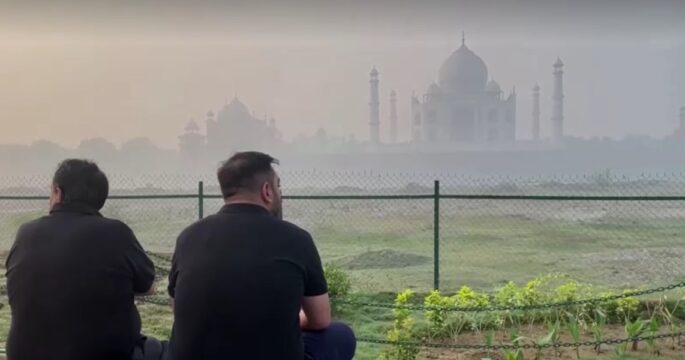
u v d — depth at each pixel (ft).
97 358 9.23
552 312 24.30
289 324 8.72
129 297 9.72
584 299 23.44
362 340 19.57
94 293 9.26
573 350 21.16
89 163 10.22
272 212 9.48
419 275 40.47
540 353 20.65
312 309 9.31
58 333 9.12
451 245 58.29
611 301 24.43
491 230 69.46
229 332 8.45
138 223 64.39
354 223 73.20
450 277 39.86
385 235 65.57
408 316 21.74
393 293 31.09
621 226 73.56
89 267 9.30
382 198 30.45
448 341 22.56
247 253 8.68
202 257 8.71
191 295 8.57
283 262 8.76
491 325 23.70
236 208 9.16
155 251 50.24
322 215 78.38
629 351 21.01
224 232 8.86
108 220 9.82
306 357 9.90
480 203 92.38
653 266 45.03
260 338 8.50
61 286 9.18
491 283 37.27
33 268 9.28
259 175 9.35
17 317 9.34
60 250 9.32
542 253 52.70
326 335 10.24
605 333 23.04
